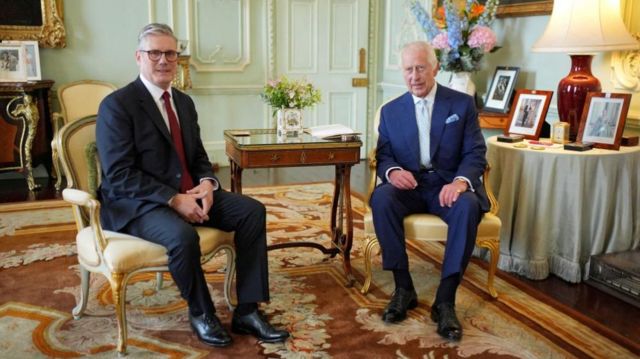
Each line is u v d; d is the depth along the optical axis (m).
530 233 2.82
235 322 2.21
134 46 5.01
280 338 2.13
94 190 2.28
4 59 4.42
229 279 2.36
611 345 2.13
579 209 2.69
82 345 2.11
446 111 2.52
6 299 2.48
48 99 4.71
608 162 2.68
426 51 2.46
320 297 2.54
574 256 2.73
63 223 3.59
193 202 2.12
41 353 2.05
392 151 2.61
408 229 2.40
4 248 3.12
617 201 2.77
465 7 3.60
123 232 2.12
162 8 5.03
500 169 2.91
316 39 5.54
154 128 2.16
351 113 5.80
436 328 2.26
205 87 5.29
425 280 2.74
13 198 4.20
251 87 5.43
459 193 2.32
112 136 2.07
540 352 2.08
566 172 2.70
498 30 3.85
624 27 2.81
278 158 2.58
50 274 2.77
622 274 2.58
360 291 2.61
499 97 3.71
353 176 5.10
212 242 2.17
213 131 5.43
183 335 2.19
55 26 4.70
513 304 2.48
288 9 5.40
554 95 3.46
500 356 2.05
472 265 2.95
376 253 3.10
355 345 2.12
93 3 4.83
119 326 2.01
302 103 2.90
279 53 5.46
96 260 2.05
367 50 5.70
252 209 2.20
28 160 4.43
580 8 2.83
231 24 5.26
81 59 4.89
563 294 2.63
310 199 4.20
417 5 3.83
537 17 3.53
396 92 5.48
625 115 2.72
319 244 2.96
